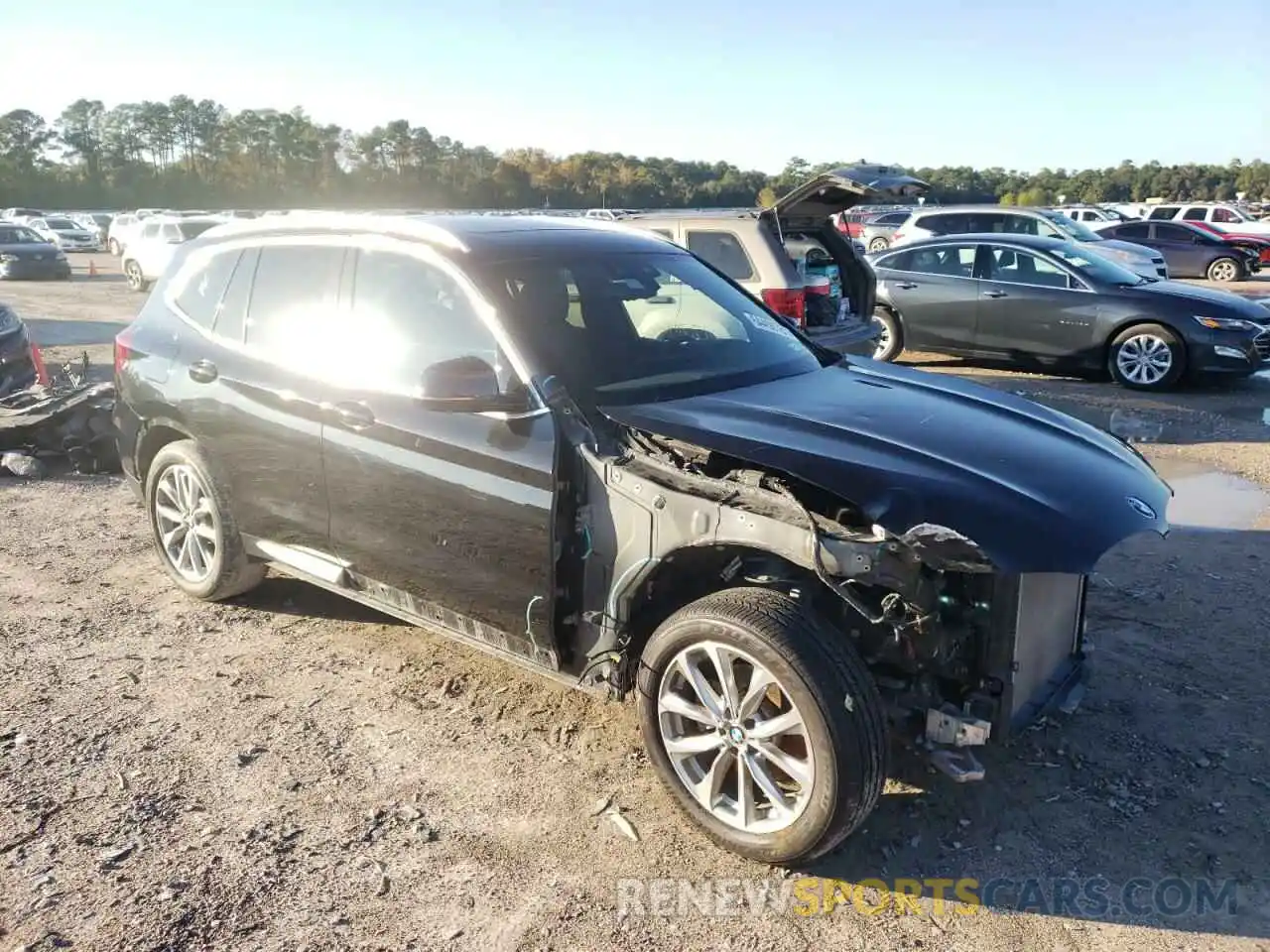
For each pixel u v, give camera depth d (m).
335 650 4.62
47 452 7.64
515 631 3.64
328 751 3.77
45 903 2.94
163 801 3.45
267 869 3.11
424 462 3.75
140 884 3.03
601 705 4.11
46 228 44.50
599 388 3.62
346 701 4.15
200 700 4.15
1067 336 10.98
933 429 3.47
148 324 5.16
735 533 3.03
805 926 2.89
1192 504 6.71
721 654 3.09
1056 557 2.83
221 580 4.90
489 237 4.10
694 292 4.46
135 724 3.96
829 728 2.86
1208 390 10.71
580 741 3.84
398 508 3.90
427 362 3.88
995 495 3.00
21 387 9.47
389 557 4.01
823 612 3.22
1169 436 8.66
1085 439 3.68
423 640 4.72
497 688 4.25
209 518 4.92
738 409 3.57
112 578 5.47
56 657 4.52
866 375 4.26
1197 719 3.95
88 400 7.79
